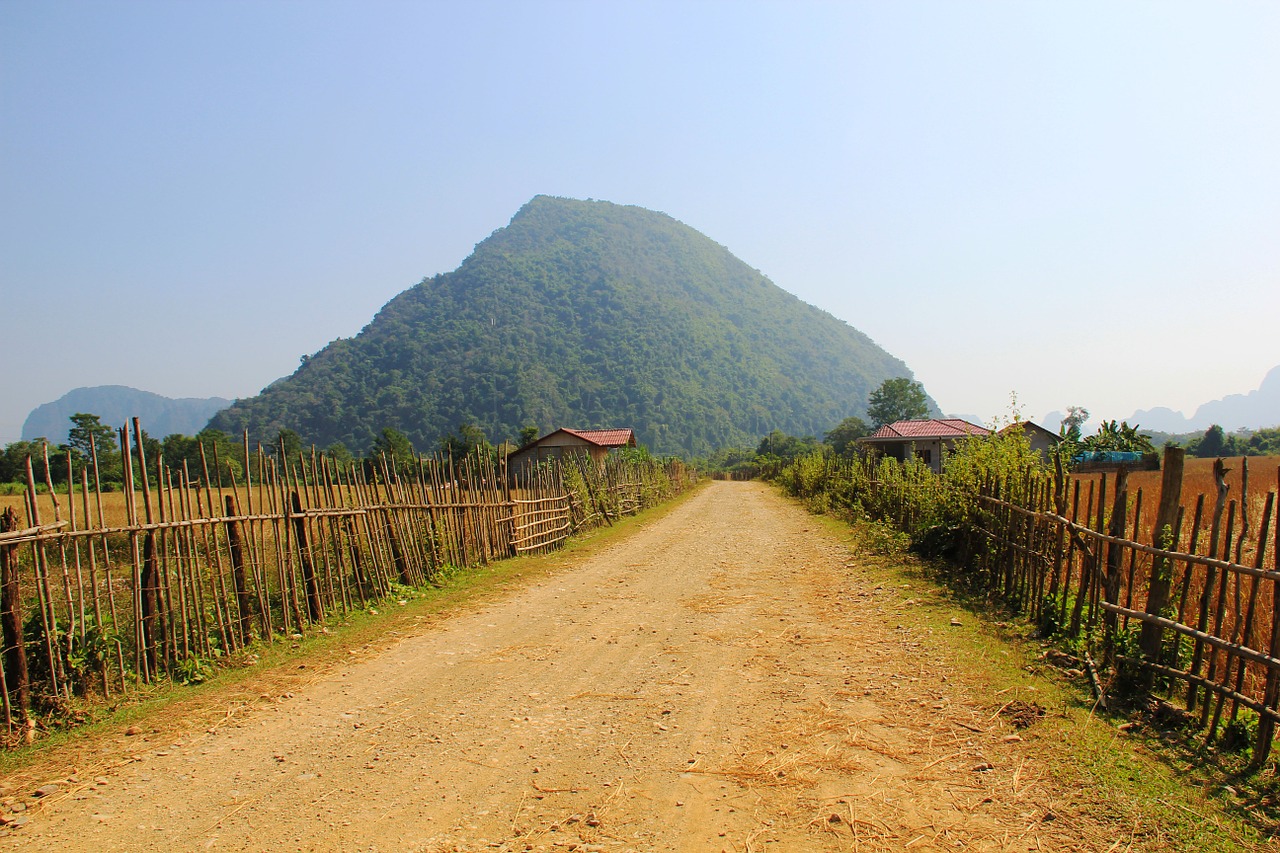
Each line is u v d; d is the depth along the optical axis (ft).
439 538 43.47
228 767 17.67
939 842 13.47
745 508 100.12
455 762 17.47
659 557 51.70
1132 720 18.58
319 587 32.45
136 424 25.05
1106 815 14.21
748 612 32.63
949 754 17.11
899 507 56.03
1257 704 15.99
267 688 23.86
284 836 14.23
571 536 65.05
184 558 26.13
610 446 163.32
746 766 16.80
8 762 18.45
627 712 20.51
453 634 30.25
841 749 17.60
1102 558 23.30
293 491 32.45
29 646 21.90
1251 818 13.96
